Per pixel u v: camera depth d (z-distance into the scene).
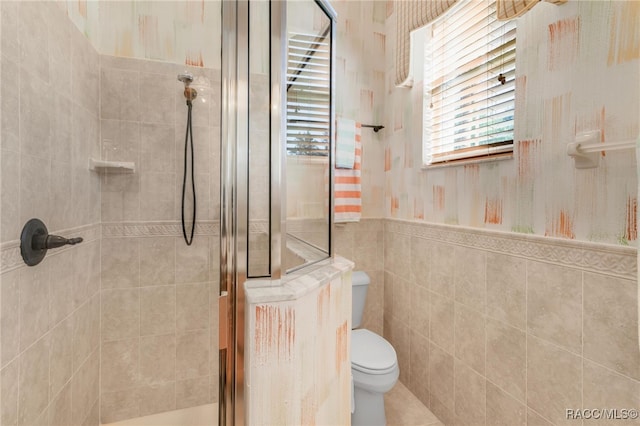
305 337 0.96
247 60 0.93
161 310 1.69
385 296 2.19
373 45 2.20
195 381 1.74
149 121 1.66
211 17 1.76
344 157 1.96
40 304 1.08
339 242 2.12
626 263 0.88
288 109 1.05
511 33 1.31
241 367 0.91
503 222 1.29
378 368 1.42
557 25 1.07
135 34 1.64
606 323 0.92
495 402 1.30
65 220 1.25
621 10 0.89
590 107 0.97
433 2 1.51
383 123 2.22
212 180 1.75
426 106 1.83
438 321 1.65
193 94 1.71
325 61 1.32
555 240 1.07
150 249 1.67
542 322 1.11
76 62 1.35
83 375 1.42
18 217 0.96
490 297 1.33
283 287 0.94
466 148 1.56
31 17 1.03
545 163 1.12
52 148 1.16
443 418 1.60
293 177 1.09
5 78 0.91
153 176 1.67
